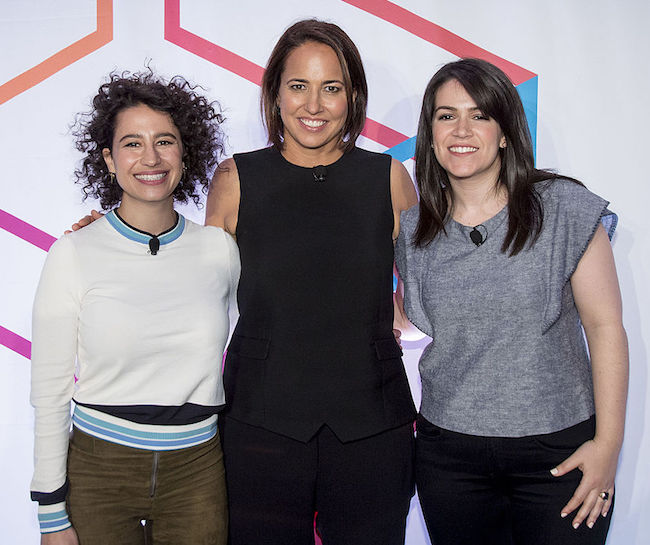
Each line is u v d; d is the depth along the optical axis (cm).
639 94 199
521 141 136
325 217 149
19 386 204
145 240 135
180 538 135
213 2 199
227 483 146
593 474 126
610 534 208
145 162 132
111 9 199
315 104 145
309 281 146
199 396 134
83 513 129
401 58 201
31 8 198
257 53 200
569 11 199
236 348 150
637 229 201
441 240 142
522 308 128
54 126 200
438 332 137
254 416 143
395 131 203
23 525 206
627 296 203
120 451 129
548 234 130
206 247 143
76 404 134
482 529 140
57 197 202
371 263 148
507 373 130
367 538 145
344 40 149
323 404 142
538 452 129
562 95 201
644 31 198
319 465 144
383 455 145
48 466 127
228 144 202
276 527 145
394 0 200
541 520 131
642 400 204
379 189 152
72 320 129
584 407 132
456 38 201
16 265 202
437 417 139
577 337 135
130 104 135
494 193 140
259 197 151
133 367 129
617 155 201
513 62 201
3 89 199
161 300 131
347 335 145
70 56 199
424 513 146
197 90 201
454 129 135
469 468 136
